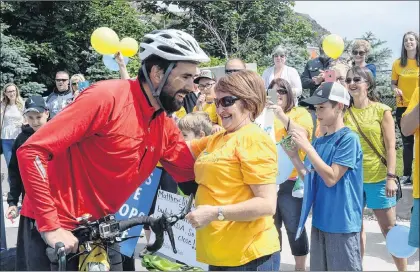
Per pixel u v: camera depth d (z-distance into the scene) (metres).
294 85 5.94
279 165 3.69
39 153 2.02
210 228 2.36
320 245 3.14
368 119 4.03
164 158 2.54
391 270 4.27
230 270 2.34
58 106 7.46
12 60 13.67
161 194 3.90
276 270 2.45
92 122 2.09
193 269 3.61
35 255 2.39
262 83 2.38
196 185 2.65
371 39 8.62
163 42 2.12
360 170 3.06
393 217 4.09
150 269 3.86
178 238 3.81
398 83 6.24
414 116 2.64
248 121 2.38
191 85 2.19
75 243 2.06
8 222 6.08
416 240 2.72
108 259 2.24
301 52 10.12
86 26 15.02
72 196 2.20
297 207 4.06
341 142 3.00
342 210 3.01
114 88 2.14
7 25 14.25
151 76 2.17
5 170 8.30
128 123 2.16
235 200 2.29
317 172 2.96
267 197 2.24
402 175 6.81
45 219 2.04
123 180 2.22
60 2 14.73
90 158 2.18
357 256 3.03
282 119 3.57
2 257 3.37
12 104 7.59
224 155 2.29
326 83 3.11
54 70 15.22
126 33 14.83
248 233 2.33
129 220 2.17
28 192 2.04
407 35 6.06
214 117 4.62
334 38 5.04
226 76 2.37
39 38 15.07
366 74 4.04
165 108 2.20
